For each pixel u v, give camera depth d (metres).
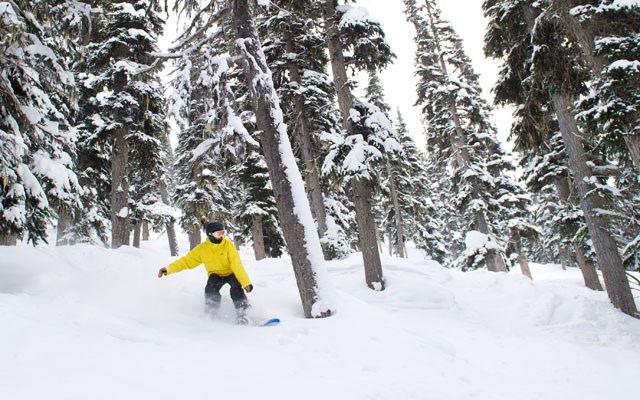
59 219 15.20
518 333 8.39
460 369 4.09
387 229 35.22
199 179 12.81
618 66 7.05
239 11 6.50
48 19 6.96
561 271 34.97
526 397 3.75
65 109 9.69
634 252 9.59
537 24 9.25
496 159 22.53
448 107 18.34
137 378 2.64
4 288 4.95
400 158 10.69
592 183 10.30
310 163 14.48
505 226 22.20
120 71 13.05
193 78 6.76
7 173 6.17
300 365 3.46
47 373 2.53
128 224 13.43
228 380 2.83
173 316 5.03
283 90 13.53
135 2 14.12
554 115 14.34
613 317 9.14
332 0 11.60
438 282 11.45
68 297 4.71
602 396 4.79
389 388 3.15
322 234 14.36
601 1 7.92
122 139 13.66
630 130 7.73
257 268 11.09
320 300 5.56
